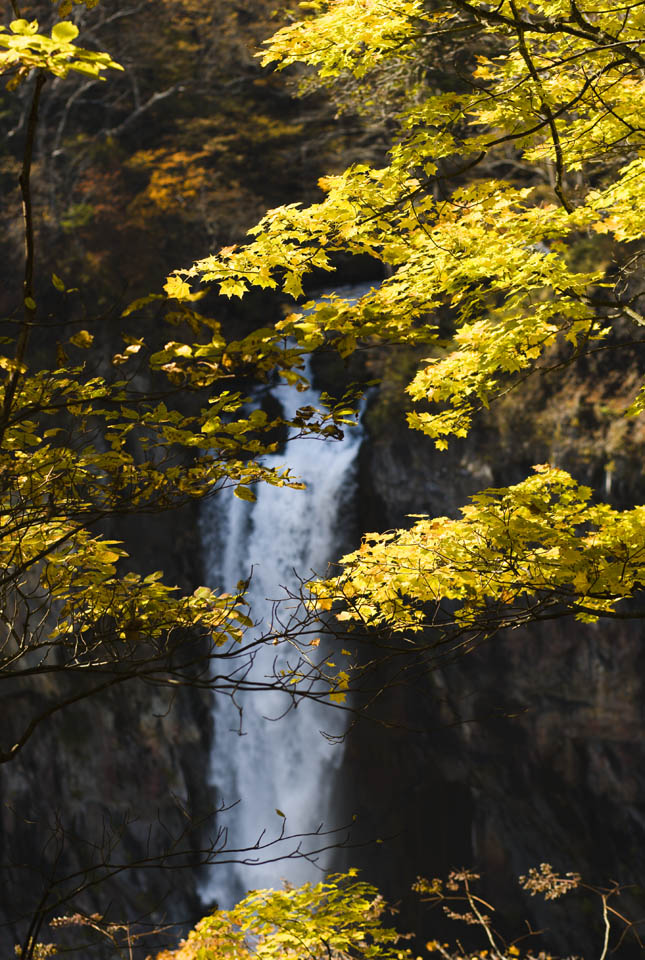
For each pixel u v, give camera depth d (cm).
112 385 397
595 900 2295
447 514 2345
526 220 582
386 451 2395
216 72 3170
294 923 590
